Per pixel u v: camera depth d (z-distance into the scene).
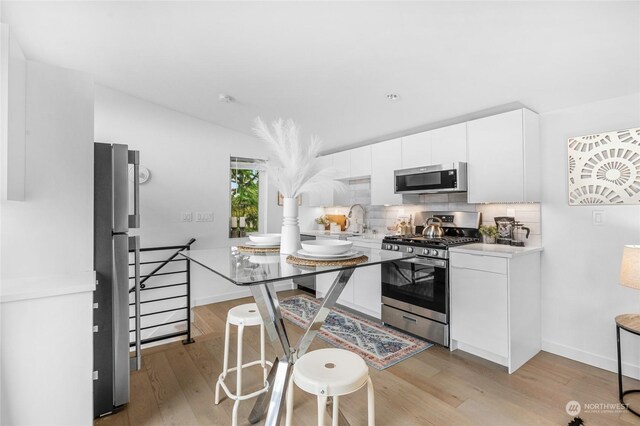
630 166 2.25
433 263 2.80
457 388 2.16
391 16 1.80
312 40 2.12
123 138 3.57
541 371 2.38
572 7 1.57
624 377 2.29
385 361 2.53
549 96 2.45
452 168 2.90
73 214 1.81
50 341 1.51
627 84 2.17
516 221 2.88
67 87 1.80
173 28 2.15
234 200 4.48
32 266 1.71
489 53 2.03
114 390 1.93
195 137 4.04
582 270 2.49
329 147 4.53
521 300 2.48
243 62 2.52
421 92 2.68
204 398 2.08
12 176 1.56
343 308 3.84
